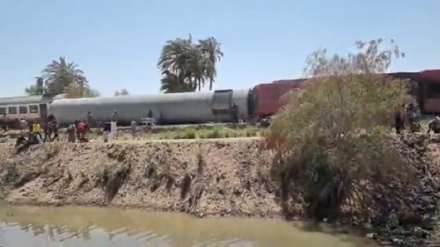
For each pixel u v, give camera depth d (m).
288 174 31.75
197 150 35.97
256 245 24.91
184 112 52.50
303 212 29.83
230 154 34.91
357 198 28.83
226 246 24.92
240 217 30.50
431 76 41.53
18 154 42.78
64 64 96.50
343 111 29.23
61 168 39.62
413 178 28.98
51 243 26.53
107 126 48.38
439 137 31.27
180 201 33.53
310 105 29.95
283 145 31.61
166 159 36.28
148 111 54.28
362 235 25.78
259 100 47.94
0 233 29.00
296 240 25.45
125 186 36.16
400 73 42.38
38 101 63.56
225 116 50.47
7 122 61.66
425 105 41.31
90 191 36.91
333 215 28.89
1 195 38.56
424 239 24.23
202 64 82.31
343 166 29.06
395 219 26.53
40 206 36.38
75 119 58.19
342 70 30.22
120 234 28.09
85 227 30.03
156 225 29.86
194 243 25.67
